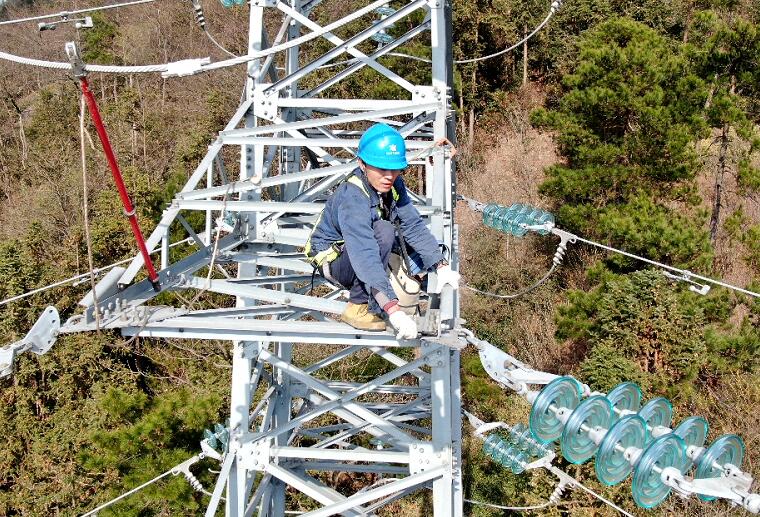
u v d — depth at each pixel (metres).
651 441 4.35
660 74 21.50
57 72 33.66
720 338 17.78
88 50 34.22
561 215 23.08
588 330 19.83
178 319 5.02
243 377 6.72
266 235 7.33
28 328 20.69
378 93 26.55
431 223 6.14
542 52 35.69
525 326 24.38
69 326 4.71
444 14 7.74
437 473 6.27
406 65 27.08
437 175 6.45
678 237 19.03
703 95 20.75
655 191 21.98
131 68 4.31
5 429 19.19
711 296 18.56
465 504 18.09
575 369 22.17
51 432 18.89
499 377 4.78
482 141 33.78
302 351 19.73
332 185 8.62
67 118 32.09
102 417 18.62
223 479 6.50
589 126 23.22
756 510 3.88
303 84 27.59
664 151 21.45
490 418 19.12
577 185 22.36
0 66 34.31
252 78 7.65
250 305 7.04
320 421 16.86
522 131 31.92
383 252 4.24
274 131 6.83
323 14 28.98
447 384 6.35
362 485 19.28
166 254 5.81
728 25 23.45
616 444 4.29
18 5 38.62
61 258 22.73
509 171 30.92
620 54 21.92
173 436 14.60
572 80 23.14
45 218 24.55
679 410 17.72
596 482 16.22
